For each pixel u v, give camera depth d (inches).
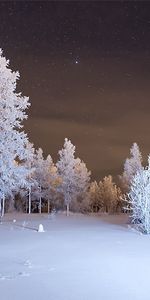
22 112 1030.4
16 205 2775.6
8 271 386.9
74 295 290.5
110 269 399.9
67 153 2257.6
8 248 573.0
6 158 1011.3
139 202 898.1
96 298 282.4
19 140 1021.2
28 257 483.5
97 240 684.1
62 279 348.8
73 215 2095.2
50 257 482.0
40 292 298.8
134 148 2401.6
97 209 3668.8
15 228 971.3
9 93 1014.4
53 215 1619.1
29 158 1041.5
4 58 1019.3
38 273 376.8
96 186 3713.1
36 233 828.0
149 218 858.1
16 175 1039.0
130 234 814.5
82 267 411.8
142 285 326.0
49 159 2472.9
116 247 585.3
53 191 2450.8
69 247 585.0
